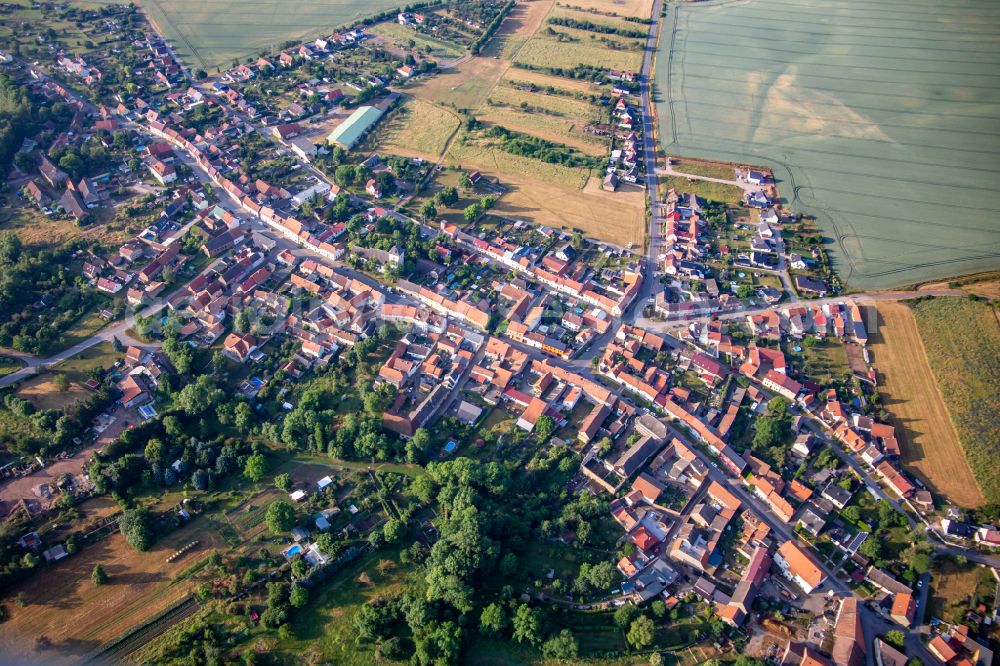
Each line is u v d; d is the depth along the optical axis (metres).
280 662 173.25
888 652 177.50
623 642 181.88
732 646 181.25
